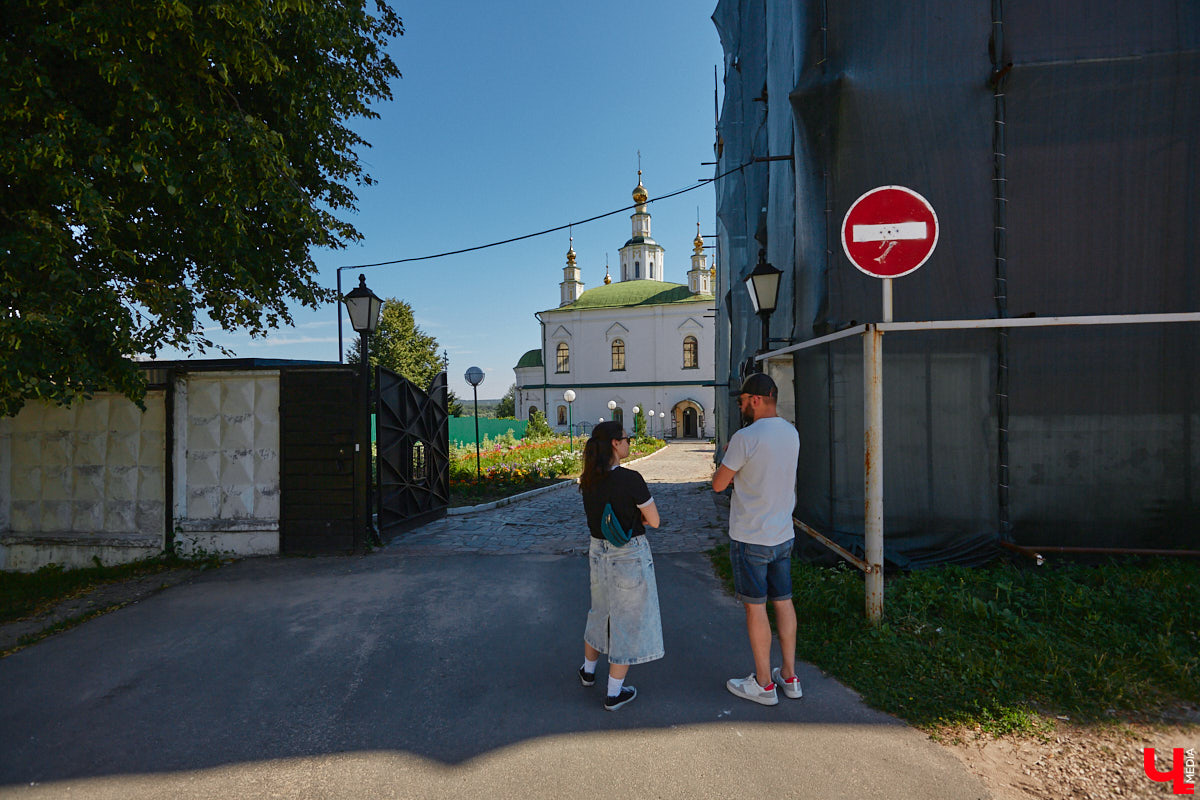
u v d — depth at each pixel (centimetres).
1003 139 536
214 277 710
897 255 398
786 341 645
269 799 248
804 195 584
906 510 543
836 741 281
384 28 855
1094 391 530
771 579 321
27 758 282
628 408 5216
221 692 348
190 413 683
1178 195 525
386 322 4916
